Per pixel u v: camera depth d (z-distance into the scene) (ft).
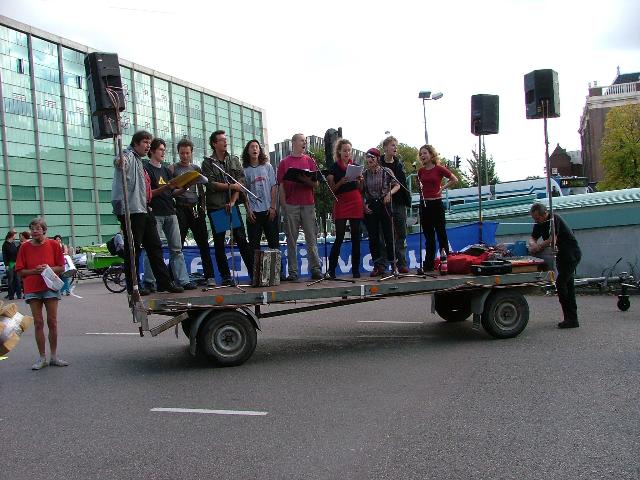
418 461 14.03
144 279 27.30
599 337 27.02
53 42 150.71
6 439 16.78
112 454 15.33
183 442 15.96
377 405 18.40
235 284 27.53
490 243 45.42
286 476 13.51
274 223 29.50
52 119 150.61
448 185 31.91
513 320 27.94
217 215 28.50
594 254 45.73
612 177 152.05
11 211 139.54
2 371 25.46
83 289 71.31
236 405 19.07
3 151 138.10
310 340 29.91
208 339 24.16
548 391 19.03
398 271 31.58
